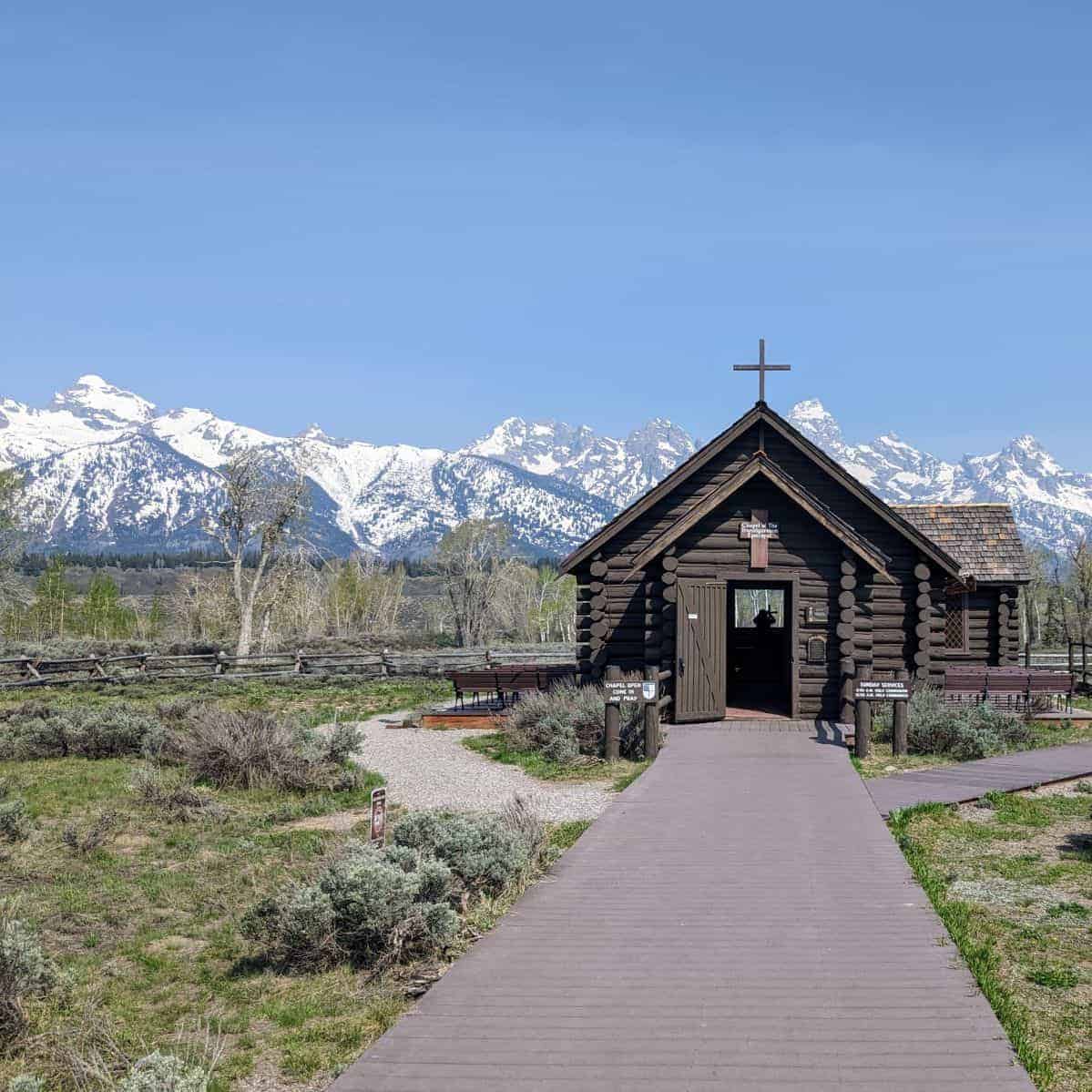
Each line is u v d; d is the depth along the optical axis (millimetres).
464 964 8125
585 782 17172
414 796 16641
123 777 18703
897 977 7750
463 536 82500
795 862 10992
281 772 17547
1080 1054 6848
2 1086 6969
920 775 16766
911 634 22594
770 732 20297
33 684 36656
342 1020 7840
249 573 60906
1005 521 32594
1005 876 11156
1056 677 23203
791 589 21969
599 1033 6812
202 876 12188
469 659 45844
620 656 22719
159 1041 7648
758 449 22578
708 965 8016
